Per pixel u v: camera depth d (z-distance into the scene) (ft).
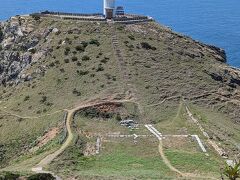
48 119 492.54
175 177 319.88
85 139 415.23
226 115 533.55
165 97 525.75
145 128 454.40
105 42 608.19
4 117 535.60
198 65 613.11
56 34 643.45
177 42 655.76
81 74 558.56
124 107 497.05
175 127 458.50
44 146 427.33
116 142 407.03
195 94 546.67
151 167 346.54
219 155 388.37
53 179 285.02
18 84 615.57
